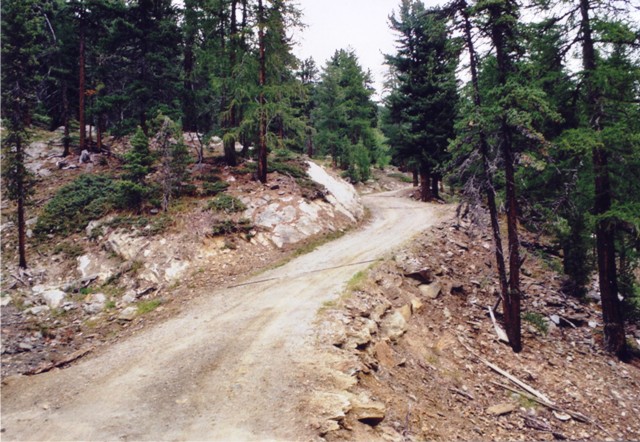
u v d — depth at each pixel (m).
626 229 12.85
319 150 46.03
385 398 8.50
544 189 15.73
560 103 14.71
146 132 25.98
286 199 21.47
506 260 18.53
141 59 26.30
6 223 18.70
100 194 20.12
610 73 12.09
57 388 8.34
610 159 13.09
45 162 25.31
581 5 13.23
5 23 19.70
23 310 12.70
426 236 19.64
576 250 16.27
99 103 24.67
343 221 23.02
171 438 6.56
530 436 8.97
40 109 30.89
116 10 25.33
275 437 6.58
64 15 25.72
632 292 15.44
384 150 49.03
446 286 15.38
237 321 11.48
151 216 17.72
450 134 30.28
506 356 12.15
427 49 30.66
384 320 11.89
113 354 9.95
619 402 10.79
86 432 6.76
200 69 23.66
